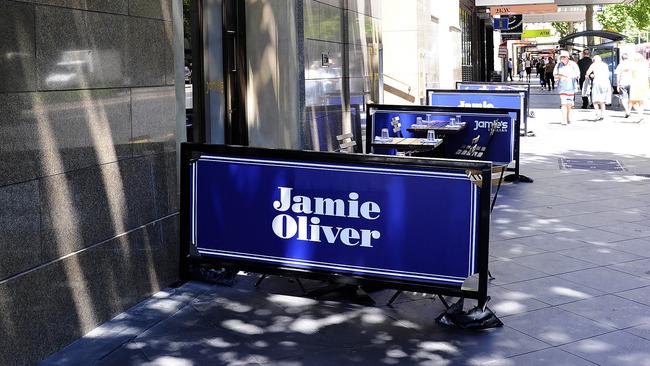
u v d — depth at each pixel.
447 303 6.01
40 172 4.82
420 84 15.74
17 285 4.64
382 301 6.11
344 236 5.75
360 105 12.25
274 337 5.34
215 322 5.62
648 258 7.29
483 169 5.33
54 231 4.96
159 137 6.19
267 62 9.17
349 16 11.65
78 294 5.23
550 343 5.18
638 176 12.20
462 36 26.36
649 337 5.28
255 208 6.04
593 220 9.00
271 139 9.27
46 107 4.87
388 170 5.57
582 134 18.73
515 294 6.24
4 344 4.54
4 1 4.50
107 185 5.52
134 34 5.84
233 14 8.92
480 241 5.40
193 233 6.30
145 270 6.05
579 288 6.39
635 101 21.50
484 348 5.11
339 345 5.19
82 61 5.22
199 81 8.23
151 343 5.21
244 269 6.13
